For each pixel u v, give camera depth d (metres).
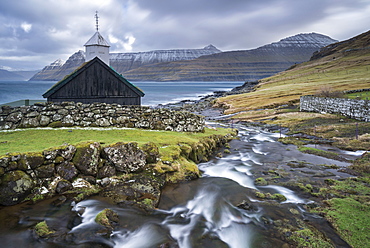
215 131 28.45
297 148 24.14
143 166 13.31
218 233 9.62
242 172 16.61
